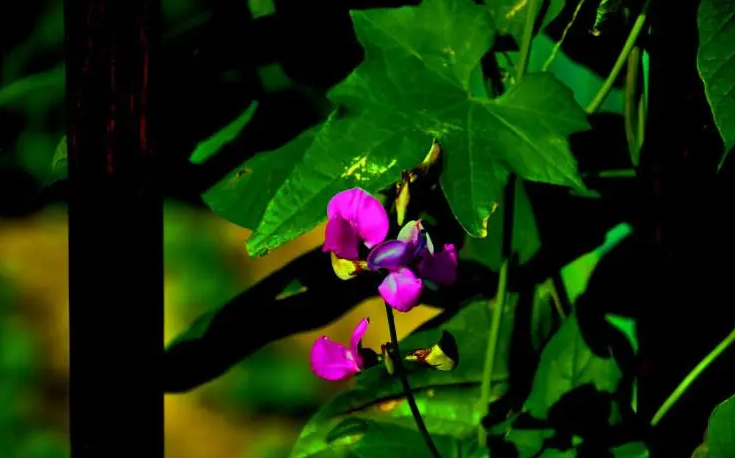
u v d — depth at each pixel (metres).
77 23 0.64
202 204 0.74
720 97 0.65
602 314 0.74
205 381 0.72
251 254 0.66
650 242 0.72
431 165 0.67
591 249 0.75
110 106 0.64
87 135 0.64
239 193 0.73
